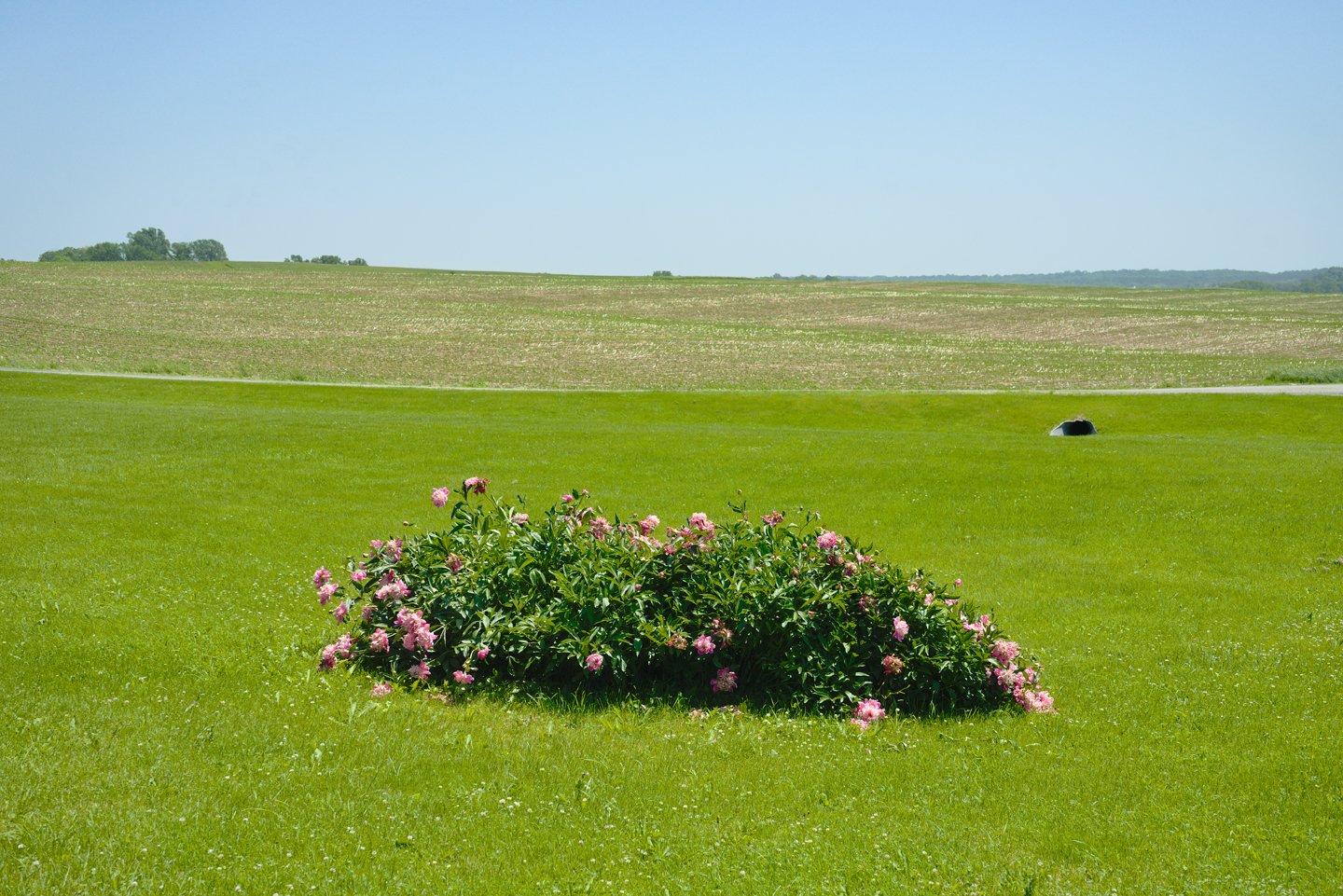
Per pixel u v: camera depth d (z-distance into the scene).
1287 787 7.62
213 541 16.17
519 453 28.00
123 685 8.70
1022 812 6.98
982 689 9.73
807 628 9.42
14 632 10.12
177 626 10.85
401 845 6.07
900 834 6.54
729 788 7.25
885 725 8.95
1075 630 12.98
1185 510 21.42
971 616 9.96
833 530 19.48
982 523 20.34
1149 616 13.78
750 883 5.82
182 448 26.50
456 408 47.16
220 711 8.18
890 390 58.69
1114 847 6.46
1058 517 20.84
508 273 193.50
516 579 9.72
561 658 9.20
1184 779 7.77
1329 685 10.69
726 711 8.92
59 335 77.00
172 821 6.12
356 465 25.20
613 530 10.62
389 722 8.22
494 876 5.78
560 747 7.86
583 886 5.70
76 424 30.33
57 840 5.79
